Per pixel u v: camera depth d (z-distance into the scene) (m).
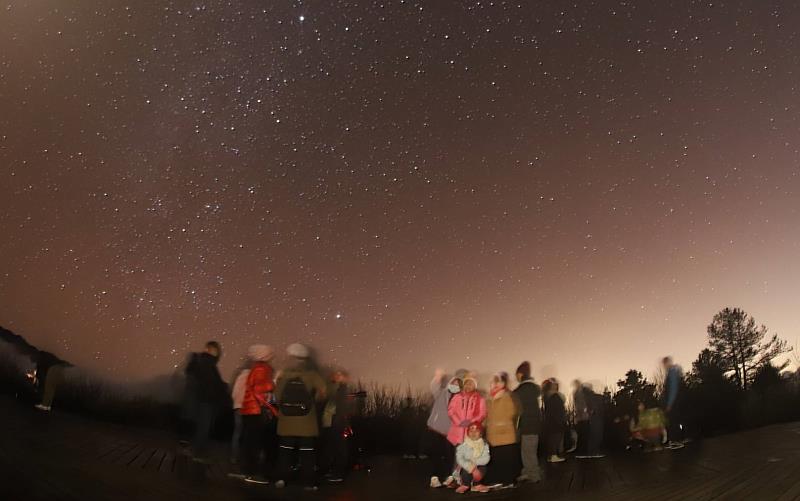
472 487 11.08
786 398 22.97
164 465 10.67
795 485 9.87
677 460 13.41
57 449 10.68
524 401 12.00
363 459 14.70
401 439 16.25
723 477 10.98
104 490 8.53
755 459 12.84
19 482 8.41
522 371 12.32
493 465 11.48
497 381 11.83
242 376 11.84
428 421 12.18
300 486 10.77
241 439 11.68
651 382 21.97
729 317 26.66
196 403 11.46
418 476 12.50
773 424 20.50
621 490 10.45
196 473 10.45
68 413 14.12
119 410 15.29
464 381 11.45
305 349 11.27
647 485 10.76
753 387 24.23
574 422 16.83
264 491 9.95
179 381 14.89
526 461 11.91
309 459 10.90
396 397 17.83
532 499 10.01
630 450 16.19
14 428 11.78
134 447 11.79
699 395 21.69
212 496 8.99
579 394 15.48
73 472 9.30
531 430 11.94
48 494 8.04
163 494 8.71
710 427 20.52
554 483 11.49
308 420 10.99
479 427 11.15
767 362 26.08
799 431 17.59
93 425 13.34
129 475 9.59
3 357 15.27
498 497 10.34
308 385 11.07
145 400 15.75
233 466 11.35
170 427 14.48
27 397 14.58
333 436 12.34
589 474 12.34
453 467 11.85
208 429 11.47
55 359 14.80
